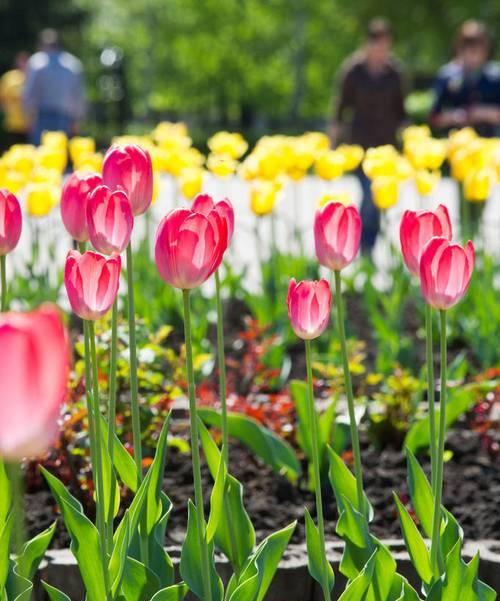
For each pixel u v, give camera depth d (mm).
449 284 3684
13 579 4027
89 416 3779
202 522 3811
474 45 15266
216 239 3432
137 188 3984
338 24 70125
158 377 6664
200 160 10320
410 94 54875
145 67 79688
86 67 65062
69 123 20312
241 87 76562
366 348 10570
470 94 15352
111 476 4016
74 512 3936
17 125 27391
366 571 3922
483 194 9578
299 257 12055
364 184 15766
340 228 3979
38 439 2336
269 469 6762
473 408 7766
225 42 74875
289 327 10125
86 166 9547
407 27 61375
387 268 11984
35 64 19906
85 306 3416
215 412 6316
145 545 4148
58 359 2311
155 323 10156
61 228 13523
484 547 5539
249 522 4668
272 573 4172
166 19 76500
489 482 6613
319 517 3953
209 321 11148
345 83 16000
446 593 4020
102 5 77938
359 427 7406
